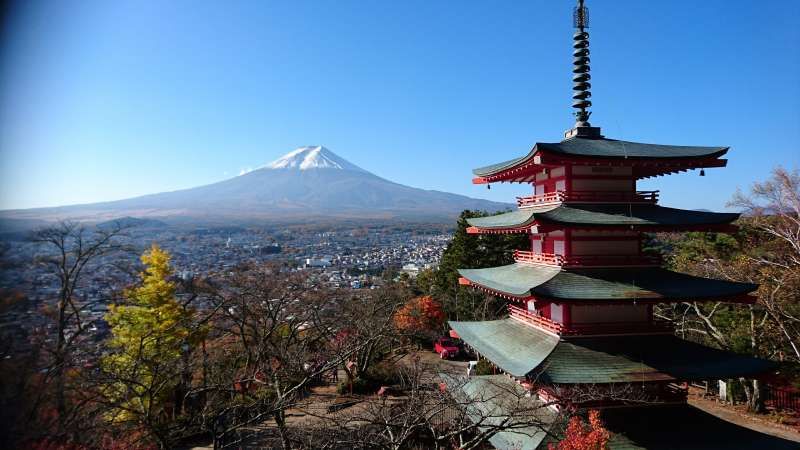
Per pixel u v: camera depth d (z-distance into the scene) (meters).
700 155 19.52
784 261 36.66
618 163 19.70
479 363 36.75
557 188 21.94
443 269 62.34
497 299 54.34
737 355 19.59
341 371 44.97
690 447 17.64
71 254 26.47
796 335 30.84
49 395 16.44
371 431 18.77
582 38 23.92
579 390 17.77
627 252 21.08
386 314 45.16
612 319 20.67
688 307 38.44
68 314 25.45
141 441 20.48
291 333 34.56
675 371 18.47
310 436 18.22
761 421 29.91
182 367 25.16
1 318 14.95
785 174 37.38
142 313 30.95
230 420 23.86
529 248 56.78
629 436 18.08
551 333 20.73
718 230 19.64
